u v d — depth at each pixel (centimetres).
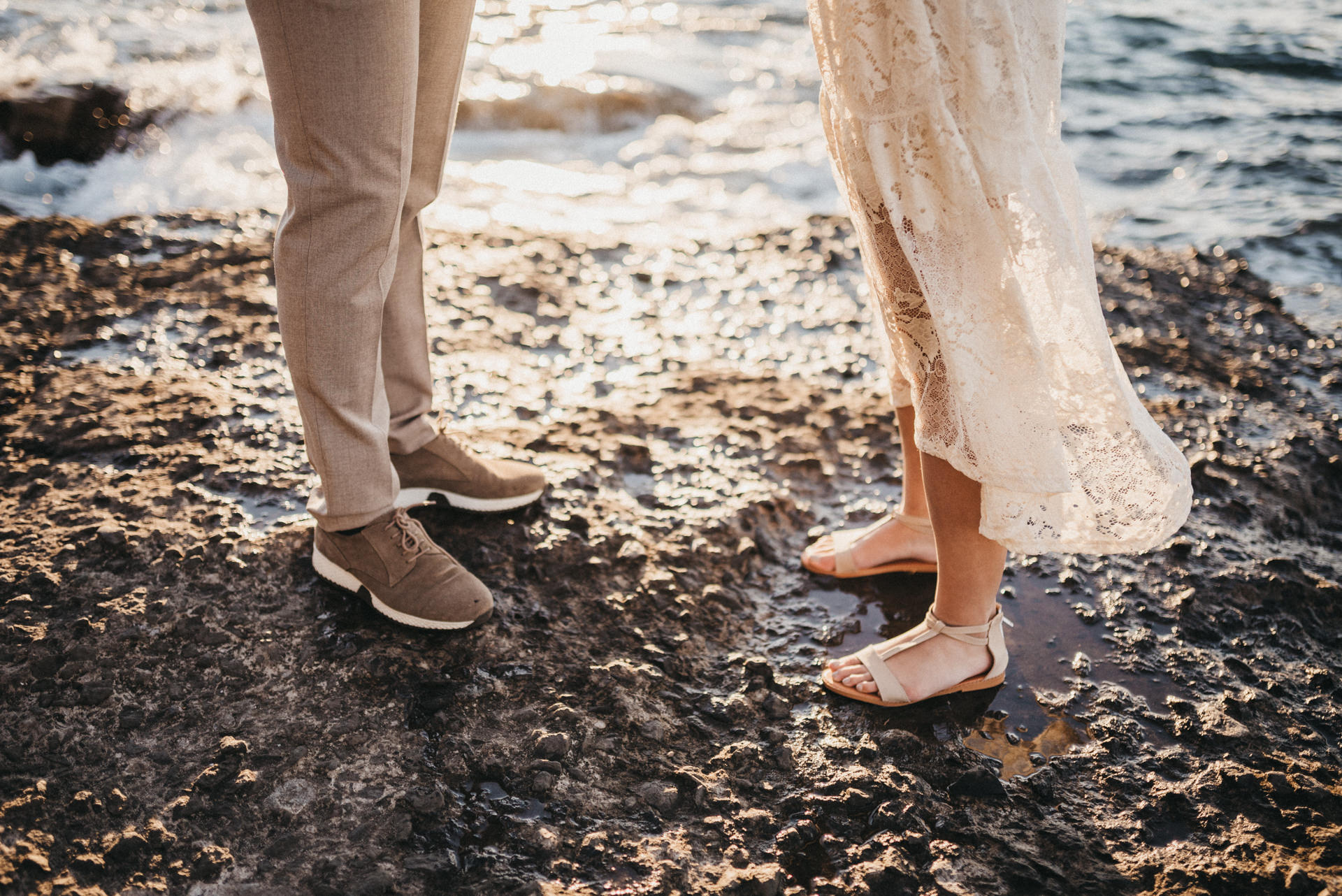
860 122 155
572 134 750
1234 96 755
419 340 218
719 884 151
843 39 151
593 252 437
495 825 159
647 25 1160
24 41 691
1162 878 156
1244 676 205
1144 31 974
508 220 539
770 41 1093
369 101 154
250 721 175
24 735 167
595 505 249
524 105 743
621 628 209
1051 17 151
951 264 155
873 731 186
